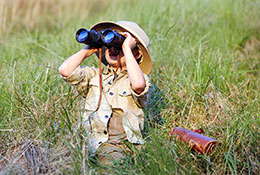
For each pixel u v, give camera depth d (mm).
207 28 5891
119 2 7016
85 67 2955
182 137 3043
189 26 5785
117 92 2857
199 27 5777
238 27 6016
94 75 2961
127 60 2721
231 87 4137
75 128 2988
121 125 2852
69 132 3092
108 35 2656
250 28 6051
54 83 3707
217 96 3846
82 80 2916
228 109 3625
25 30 6262
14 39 5715
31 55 4582
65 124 3164
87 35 2617
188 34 5453
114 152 2730
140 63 3033
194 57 4547
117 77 2891
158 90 3895
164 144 2861
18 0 6383
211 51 4582
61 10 6789
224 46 5270
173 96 3861
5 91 3641
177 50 4828
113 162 2658
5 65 4328
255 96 4000
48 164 2758
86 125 2893
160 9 6188
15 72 3984
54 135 3111
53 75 3877
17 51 5332
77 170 2627
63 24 6246
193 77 4191
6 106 3439
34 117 3154
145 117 3354
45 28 6348
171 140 3102
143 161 2717
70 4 6914
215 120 3578
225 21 6145
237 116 3436
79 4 6941
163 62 4574
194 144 2936
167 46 4852
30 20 6414
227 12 6422
